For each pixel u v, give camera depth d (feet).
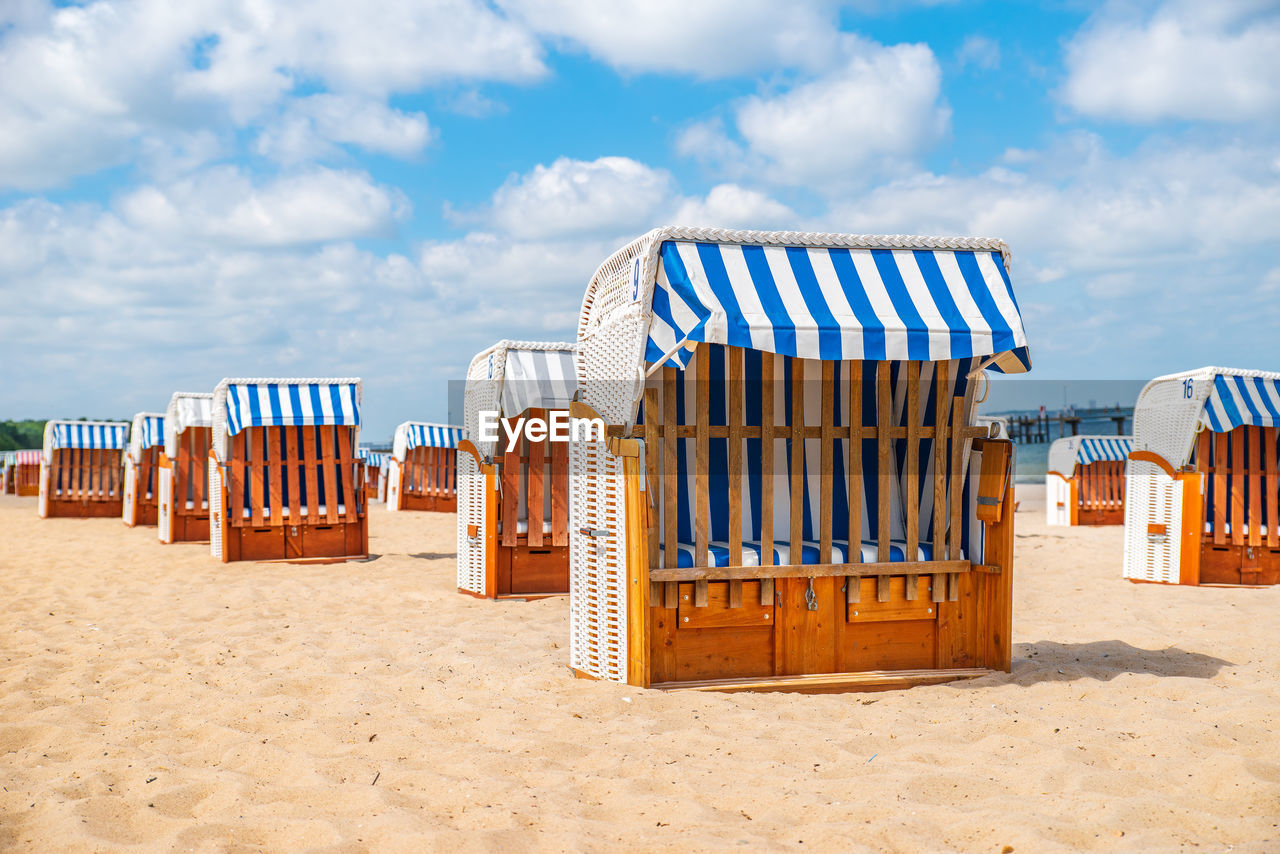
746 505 19.20
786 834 10.20
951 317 16.26
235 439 36.76
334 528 37.73
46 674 18.37
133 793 11.77
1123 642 21.54
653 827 10.41
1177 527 31.65
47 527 54.65
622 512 16.62
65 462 63.46
